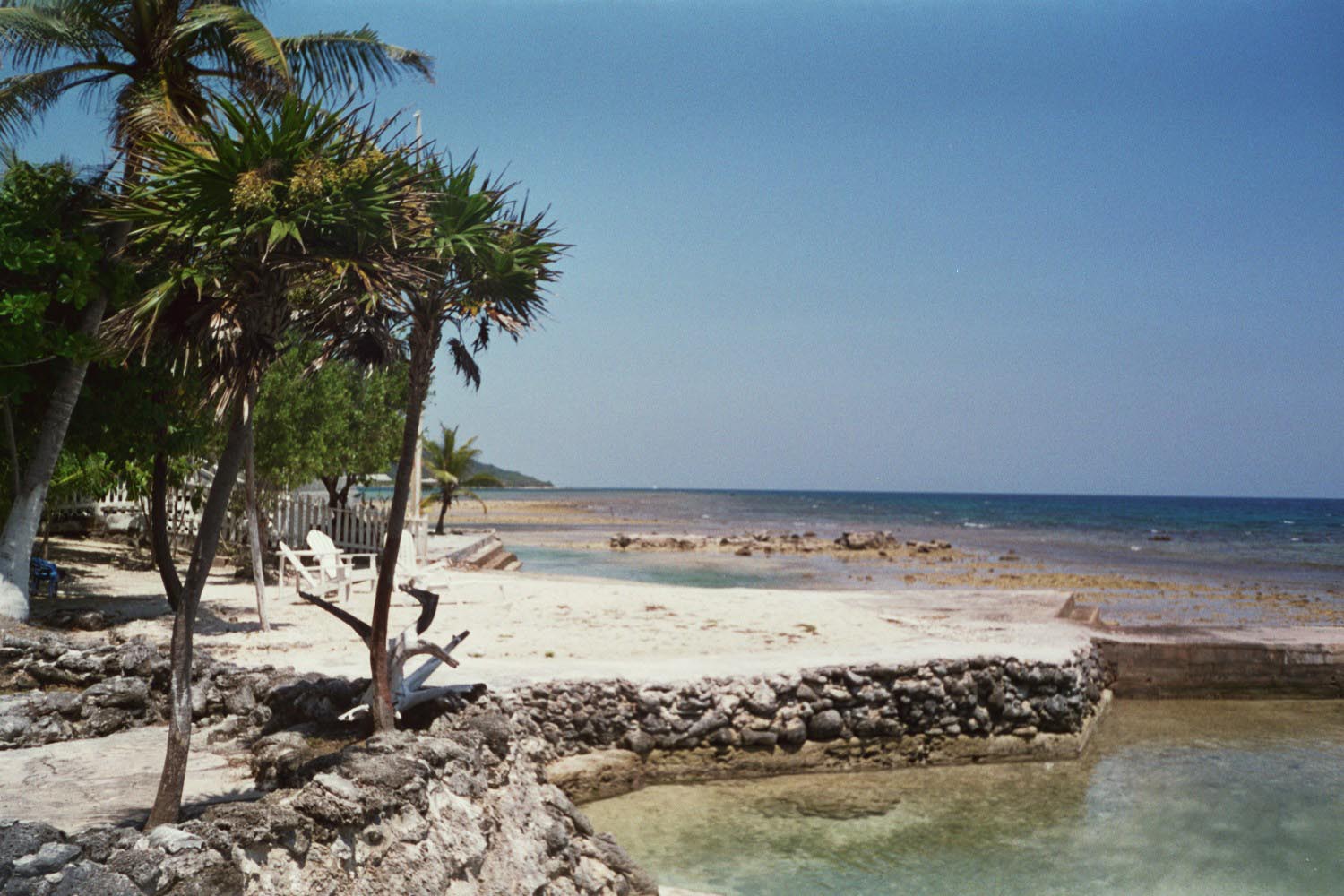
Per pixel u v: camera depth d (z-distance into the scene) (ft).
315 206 18.40
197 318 19.29
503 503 570.87
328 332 24.20
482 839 22.18
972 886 29.78
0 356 34.30
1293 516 486.38
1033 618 63.10
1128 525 348.38
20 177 39.45
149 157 18.79
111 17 44.96
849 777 42.22
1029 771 43.68
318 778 18.97
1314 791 40.37
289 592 60.34
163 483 47.19
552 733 38.45
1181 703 58.85
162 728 29.60
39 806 21.47
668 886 29.32
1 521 45.98
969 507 588.50
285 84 44.09
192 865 15.74
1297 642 60.23
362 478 117.50
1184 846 33.55
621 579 115.14
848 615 62.59
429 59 47.80
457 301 24.54
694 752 40.68
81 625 41.73
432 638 48.75
